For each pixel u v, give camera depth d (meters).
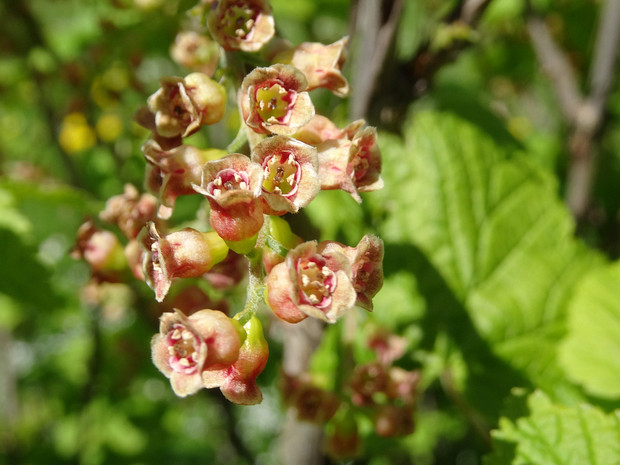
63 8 0.19
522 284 0.11
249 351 0.06
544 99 0.22
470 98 0.14
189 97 0.07
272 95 0.06
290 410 0.11
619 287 0.10
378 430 0.09
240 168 0.06
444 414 0.18
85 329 0.25
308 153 0.06
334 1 0.19
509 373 0.11
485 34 0.17
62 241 0.21
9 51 0.18
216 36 0.07
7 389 0.24
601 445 0.08
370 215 0.11
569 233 0.12
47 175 0.22
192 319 0.06
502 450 0.08
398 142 0.11
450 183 0.11
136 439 0.25
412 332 0.11
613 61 0.14
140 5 0.12
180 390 0.06
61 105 0.19
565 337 0.11
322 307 0.06
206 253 0.06
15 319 0.20
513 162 0.12
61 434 0.25
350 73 0.12
